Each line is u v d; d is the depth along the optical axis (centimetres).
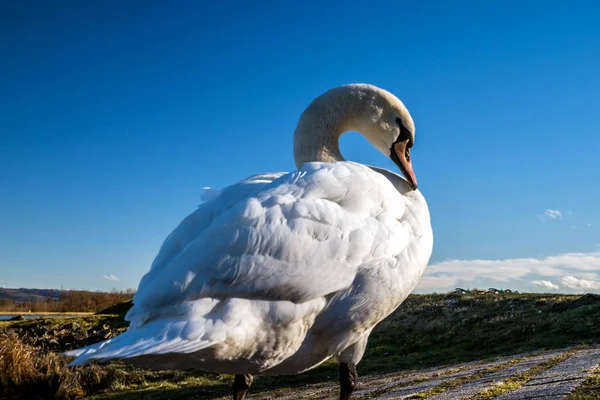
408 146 535
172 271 351
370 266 389
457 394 632
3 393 1307
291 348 380
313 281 366
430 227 451
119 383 1354
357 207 397
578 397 496
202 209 395
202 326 336
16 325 2258
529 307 1847
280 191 380
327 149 522
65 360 1441
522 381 675
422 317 1947
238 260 350
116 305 2925
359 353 439
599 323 1505
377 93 527
